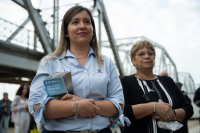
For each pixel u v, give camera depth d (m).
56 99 1.18
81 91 1.25
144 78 2.21
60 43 1.43
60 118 1.22
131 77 2.23
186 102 2.13
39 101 1.16
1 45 6.34
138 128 1.96
